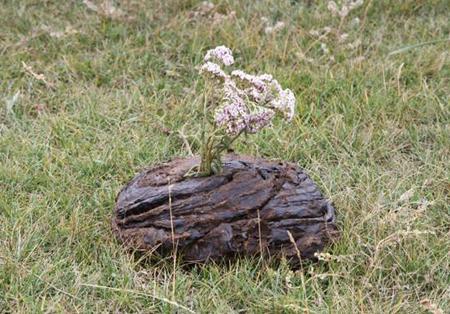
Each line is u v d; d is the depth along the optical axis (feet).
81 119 15.37
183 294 11.13
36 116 15.79
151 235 11.62
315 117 15.39
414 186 13.08
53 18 18.84
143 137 14.83
